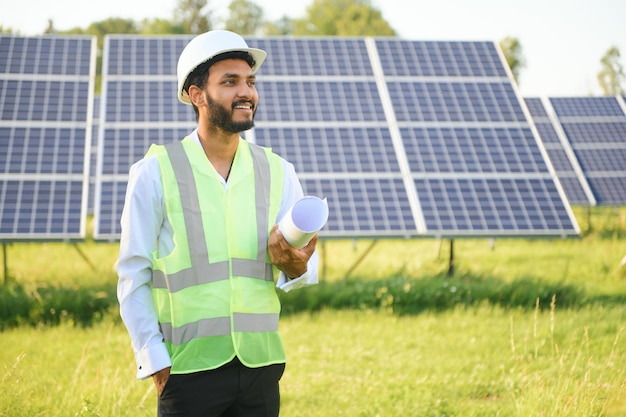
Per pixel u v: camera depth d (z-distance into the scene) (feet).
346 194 41.37
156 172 11.51
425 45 51.78
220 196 11.67
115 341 29.84
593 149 77.51
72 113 45.37
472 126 46.09
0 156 42.52
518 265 49.24
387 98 47.44
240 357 11.15
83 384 22.49
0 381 21.08
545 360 25.03
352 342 29.35
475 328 31.12
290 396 22.65
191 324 11.22
